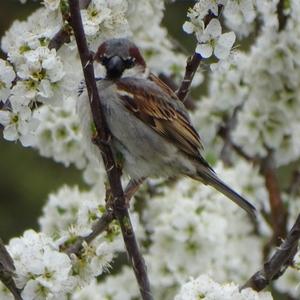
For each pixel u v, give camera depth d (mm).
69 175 20125
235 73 12094
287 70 11406
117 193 7336
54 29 8047
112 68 9172
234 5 7926
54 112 11688
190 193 11922
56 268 7574
